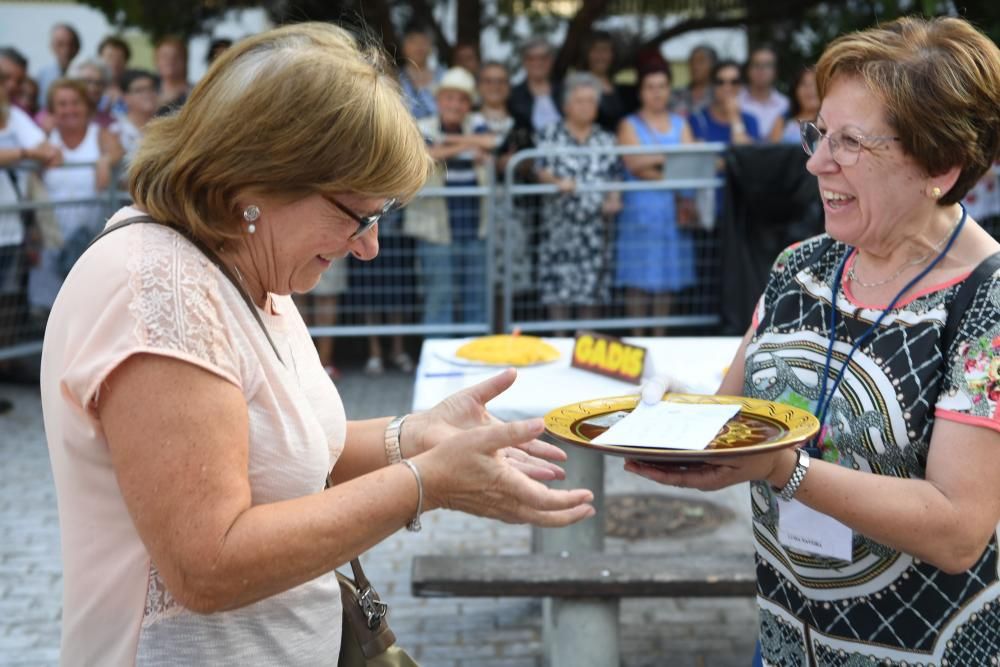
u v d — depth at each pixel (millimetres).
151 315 1365
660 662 3570
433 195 6586
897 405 1654
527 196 6637
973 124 1594
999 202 6520
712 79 7367
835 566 1756
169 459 1345
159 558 1364
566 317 6887
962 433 1579
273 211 1476
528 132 6789
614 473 5297
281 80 1408
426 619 3875
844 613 1766
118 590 1476
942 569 1605
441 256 6730
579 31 8531
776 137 7039
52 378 1479
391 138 1461
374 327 6918
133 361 1353
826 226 1736
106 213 6770
